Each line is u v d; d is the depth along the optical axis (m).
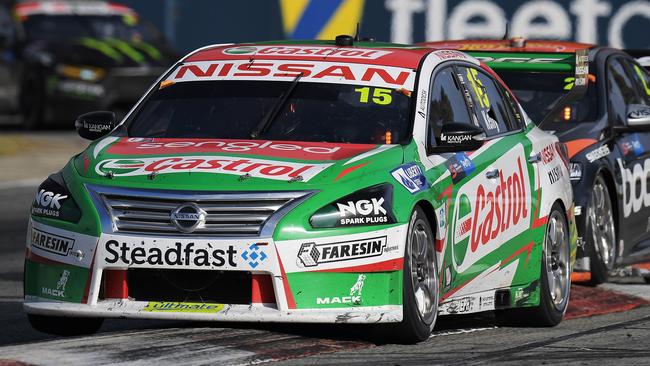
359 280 23.81
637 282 37.84
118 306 23.88
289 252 23.44
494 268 27.94
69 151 70.56
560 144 32.34
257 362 22.39
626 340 26.41
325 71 27.88
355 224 23.81
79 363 21.64
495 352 24.52
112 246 23.83
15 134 78.62
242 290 23.73
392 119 26.64
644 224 38.69
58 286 24.42
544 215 29.70
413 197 24.62
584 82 35.38
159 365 21.69
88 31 79.31
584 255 35.03
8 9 81.00
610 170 36.31
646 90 41.25
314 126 26.64
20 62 79.00
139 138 27.00
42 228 24.75
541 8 77.12
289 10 81.81
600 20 76.62
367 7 79.88
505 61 37.25
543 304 29.17
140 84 76.00
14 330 27.62
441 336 26.75
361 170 24.58
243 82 27.91
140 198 24.03
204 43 85.19
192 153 25.41
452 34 78.38
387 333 24.55
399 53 28.61
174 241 23.56
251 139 26.50
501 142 29.06
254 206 23.69
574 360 23.75
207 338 24.25
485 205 27.47
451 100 28.25
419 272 25.08
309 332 25.64
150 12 86.75
